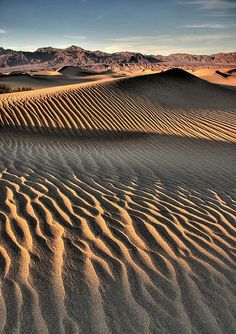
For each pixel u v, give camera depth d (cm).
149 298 311
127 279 338
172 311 296
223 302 309
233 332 275
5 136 1199
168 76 2362
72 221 450
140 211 501
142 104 1775
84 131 1389
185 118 1684
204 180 717
